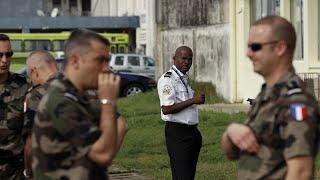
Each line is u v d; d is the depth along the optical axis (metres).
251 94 24.17
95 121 5.39
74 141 5.20
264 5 23.88
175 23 29.83
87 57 5.31
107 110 5.22
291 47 5.17
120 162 14.22
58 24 53.12
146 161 14.27
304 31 22.08
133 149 15.46
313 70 21.83
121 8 56.91
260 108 5.15
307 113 4.94
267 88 5.17
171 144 9.91
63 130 5.21
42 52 7.63
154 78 34.53
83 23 53.09
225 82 25.39
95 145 5.19
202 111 21.34
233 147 5.36
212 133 17.03
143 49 49.88
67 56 5.38
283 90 5.07
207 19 26.78
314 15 22.00
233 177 12.35
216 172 12.79
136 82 32.81
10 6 58.03
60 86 5.30
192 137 9.91
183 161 9.87
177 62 9.91
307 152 4.91
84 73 5.33
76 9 59.69
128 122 19.84
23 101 7.68
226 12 25.27
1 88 7.65
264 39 5.14
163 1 31.00
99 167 5.27
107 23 52.66
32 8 58.66
